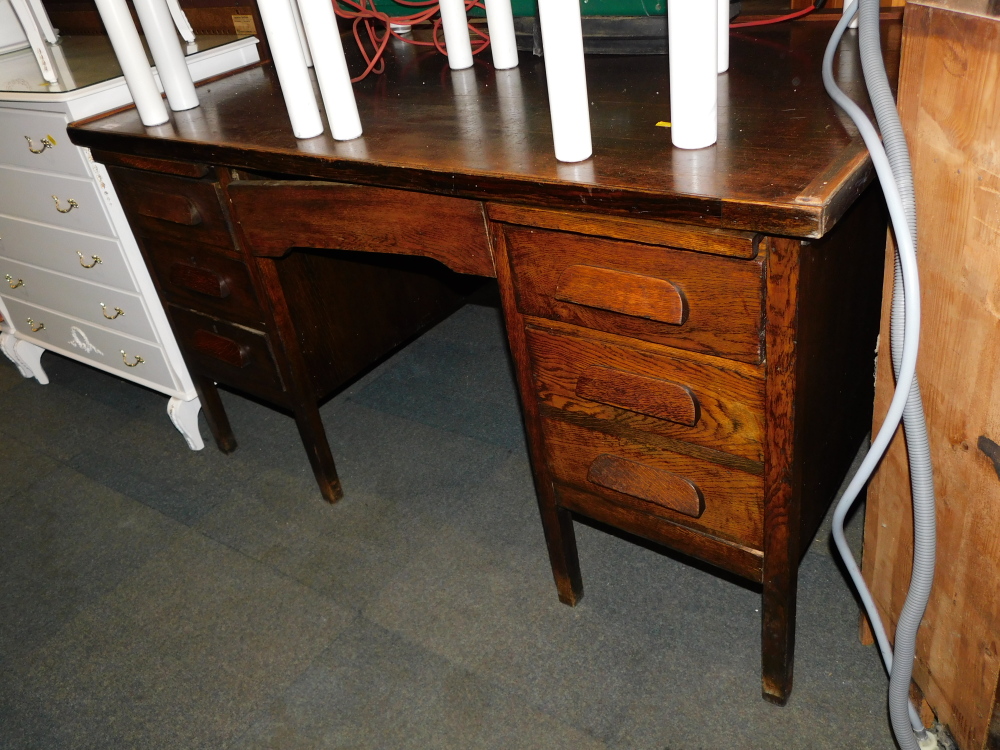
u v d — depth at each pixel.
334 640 1.36
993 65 0.65
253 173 1.32
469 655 1.29
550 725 1.17
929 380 0.84
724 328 0.85
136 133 1.31
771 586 1.01
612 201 0.82
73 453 1.95
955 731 0.99
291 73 1.09
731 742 1.11
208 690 1.30
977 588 0.86
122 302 1.72
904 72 0.77
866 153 0.80
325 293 1.54
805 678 1.17
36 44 1.51
